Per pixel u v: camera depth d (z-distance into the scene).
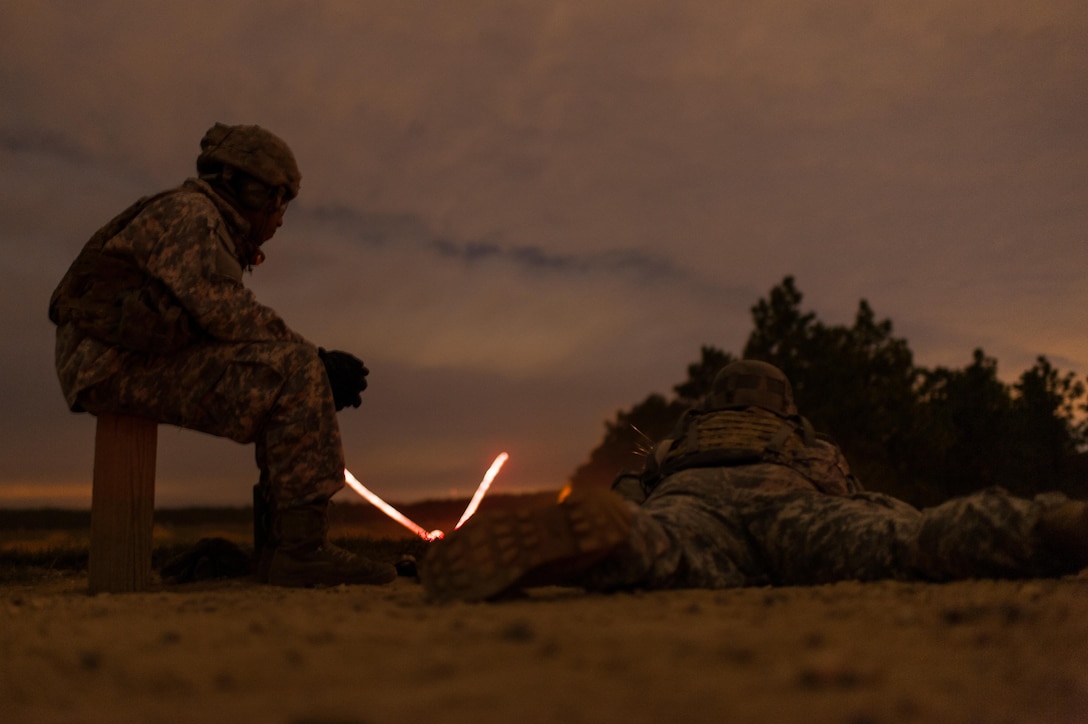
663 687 1.71
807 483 4.07
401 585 4.82
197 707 1.73
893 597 2.82
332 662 2.03
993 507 3.03
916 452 16.23
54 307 4.82
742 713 1.55
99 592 4.70
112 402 4.70
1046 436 15.80
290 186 5.17
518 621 2.47
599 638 2.15
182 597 3.90
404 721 1.53
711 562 3.54
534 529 2.95
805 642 2.08
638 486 4.49
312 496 4.81
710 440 4.27
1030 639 2.10
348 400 5.25
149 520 4.83
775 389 4.50
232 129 5.16
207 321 4.68
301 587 4.73
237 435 4.82
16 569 6.77
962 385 16.47
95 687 1.95
